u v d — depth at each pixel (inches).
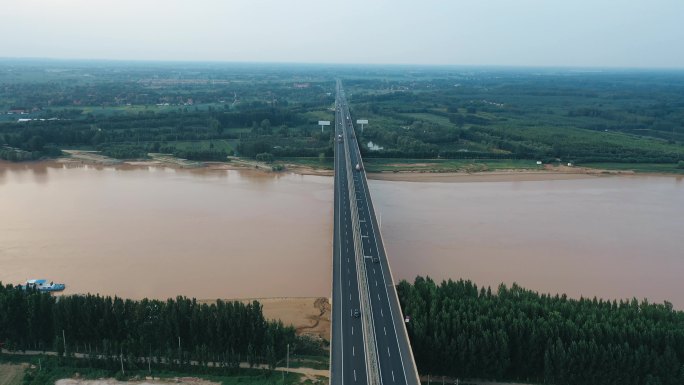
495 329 4830.2
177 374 4771.2
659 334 4692.4
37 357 4963.1
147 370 4820.4
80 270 6688.0
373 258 6432.1
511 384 4805.6
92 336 4985.2
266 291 6289.4
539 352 4795.8
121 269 6742.1
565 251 7662.4
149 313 5036.9
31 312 4953.3
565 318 5029.5
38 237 7770.7
